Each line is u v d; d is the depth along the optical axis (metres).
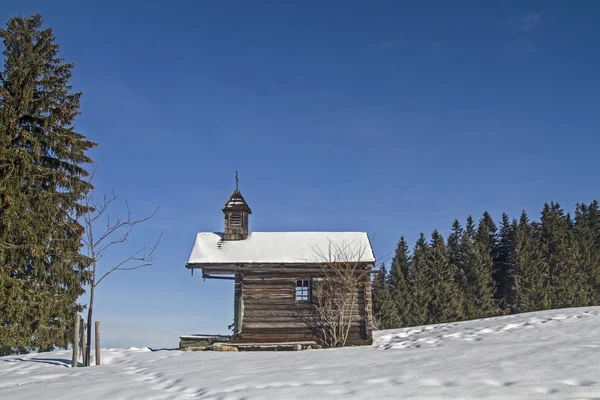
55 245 26.36
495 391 10.28
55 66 29.08
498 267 67.56
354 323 23.28
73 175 27.75
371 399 10.15
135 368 15.48
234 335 23.11
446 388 10.70
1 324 24.55
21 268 25.00
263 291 23.64
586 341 16.50
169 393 11.47
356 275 24.06
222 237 26.56
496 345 16.31
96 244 17.83
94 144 29.03
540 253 62.62
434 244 66.69
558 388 10.26
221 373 13.59
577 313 25.47
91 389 11.95
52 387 12.38
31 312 24.58
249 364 15.11
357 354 16.39
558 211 73.69
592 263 65.94
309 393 10.73
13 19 27.81
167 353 18.67
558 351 14.08
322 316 23.08
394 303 58.47
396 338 24.50
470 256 62.09
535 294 58.81
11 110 25.55
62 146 27.28
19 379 14.23
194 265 23.61
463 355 14.57
